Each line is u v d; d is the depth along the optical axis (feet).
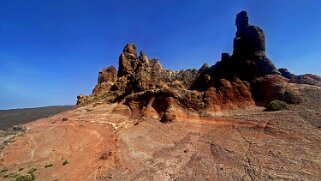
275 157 94.73
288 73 153.89
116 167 110.01
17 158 153.89
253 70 153.28
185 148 117.91
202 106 150.82
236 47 165.37
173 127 142.10
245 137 114.32
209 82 164.14
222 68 167.12
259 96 146.00
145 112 165.37
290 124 112.47
